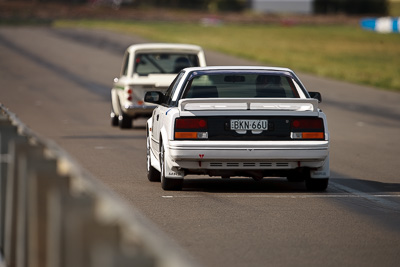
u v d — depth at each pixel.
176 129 29.22
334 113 72.44
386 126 62.06
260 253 19.64
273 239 21.39
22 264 13.26
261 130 29.45
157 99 34.16
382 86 104.94
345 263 18.69
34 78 109.00
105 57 147.38
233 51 163.12
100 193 9.44
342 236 21.97
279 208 26.67
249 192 30.50
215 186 32.22
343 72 124.38
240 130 29.34
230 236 21.70
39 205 10.95
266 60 144.50
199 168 29.55
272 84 31.88
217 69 32.19
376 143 50.56
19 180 14.01
